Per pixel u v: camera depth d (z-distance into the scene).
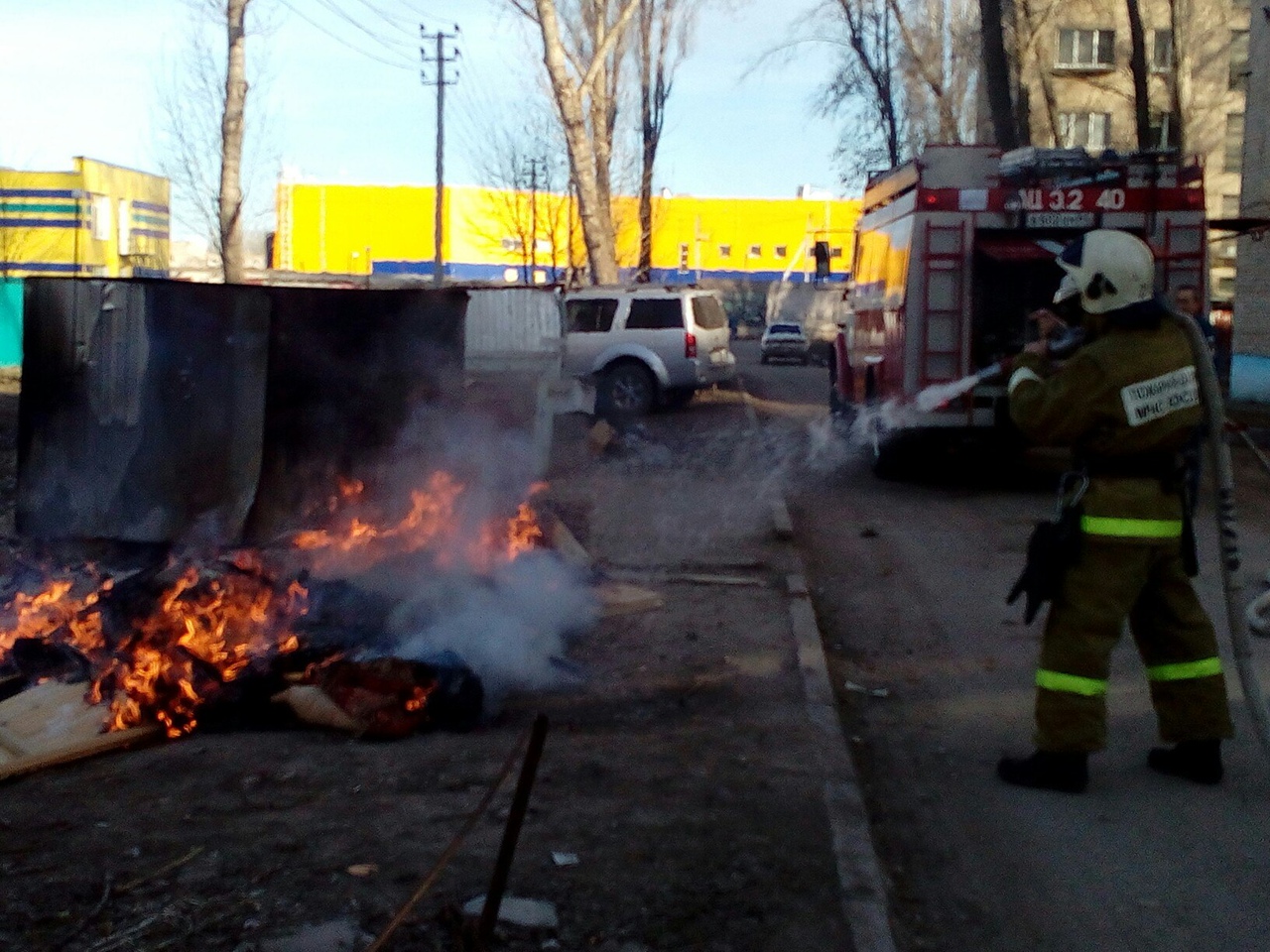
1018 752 5.75
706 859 4.27
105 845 4.24
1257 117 25.92
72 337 6.99
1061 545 5.06
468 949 3.59
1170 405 4.98
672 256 69.19
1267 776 5.43
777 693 6.20
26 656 5.94
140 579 6.18
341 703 5.51
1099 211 13.00
